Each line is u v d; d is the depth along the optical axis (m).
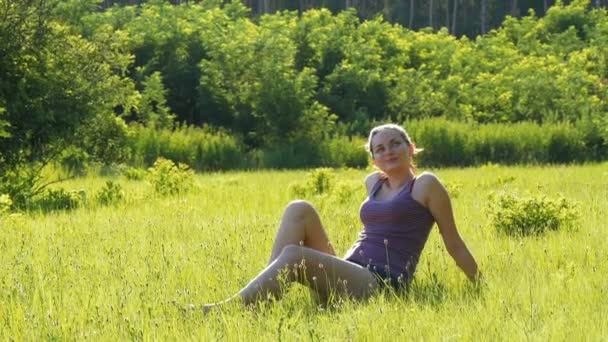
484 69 66.69
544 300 6.10
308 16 68.06
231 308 5.97
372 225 6.98
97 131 24.08
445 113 58.44
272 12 97.50
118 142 24.64
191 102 58.12
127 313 6.11
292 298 6.52
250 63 55.94
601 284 6.61
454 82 60.47
